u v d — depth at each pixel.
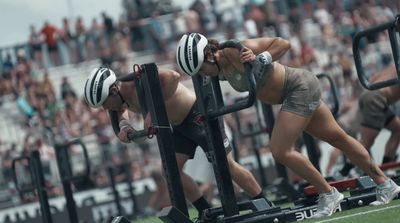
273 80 7.20
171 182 7.42
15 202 16.45
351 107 17.09
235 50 7.08
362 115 11.42
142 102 7.57
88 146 17.56
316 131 7.53
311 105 7.27
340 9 23.83
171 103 8.44
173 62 22.45
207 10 23.86
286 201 10.84
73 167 16.89
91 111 18.92
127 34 22.92
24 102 20.02
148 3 24.34
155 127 7.42
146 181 16.97
